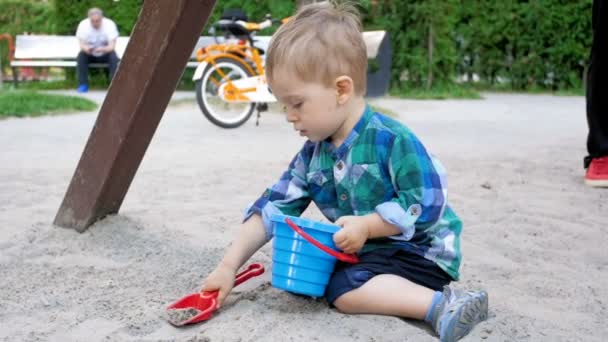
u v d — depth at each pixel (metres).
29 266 2.41
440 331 1.84
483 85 13.82
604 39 3.84
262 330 1.83
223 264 2.07
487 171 4.45
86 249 2.61
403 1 11.54
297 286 1.94
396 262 1.97
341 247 1.89
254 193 3.71
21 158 4.85
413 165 1.95
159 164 4.62
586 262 2.61
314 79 1.90
